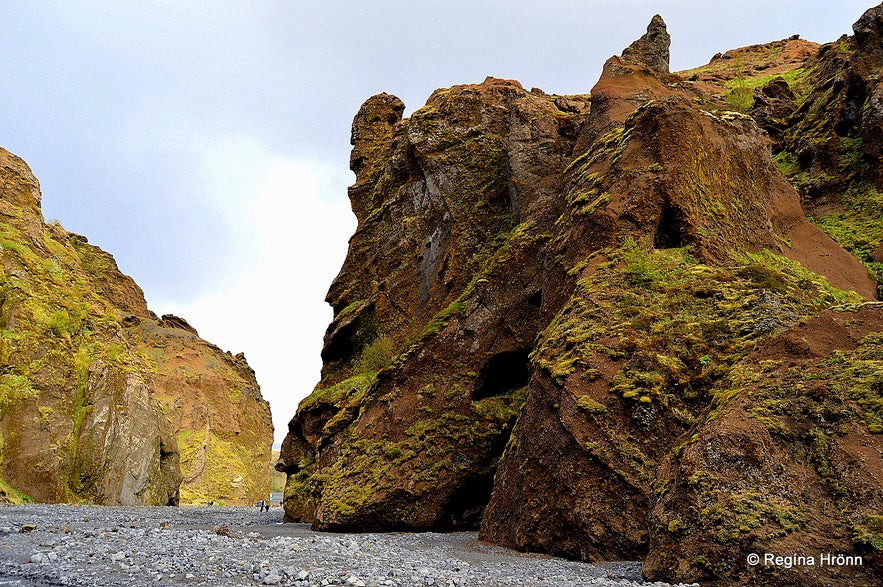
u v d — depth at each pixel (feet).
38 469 188.14
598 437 65.16
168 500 256.32
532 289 113.70
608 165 98.37
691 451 51.57
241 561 50.57
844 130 129.59
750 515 46.14
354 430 114.42
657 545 50.39
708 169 95.25
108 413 219.61
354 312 156.25
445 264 141.59
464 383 109.60
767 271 80.53
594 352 71.82
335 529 99.81
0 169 251.80
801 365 55.77
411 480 100.68
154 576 45.32
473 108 155.94
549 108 142.20
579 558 62.44
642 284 80.23
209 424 367.45
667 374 67.87
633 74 127.65
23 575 45.52
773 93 156.46
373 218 171.22
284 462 153.17
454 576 49.75
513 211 135.33
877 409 49.29
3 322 203.82
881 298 92.89
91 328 239.50
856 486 45.62
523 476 72.43
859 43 134.21
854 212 115.03
